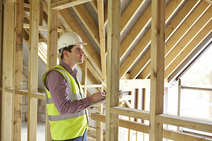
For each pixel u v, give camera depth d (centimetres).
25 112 598
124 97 427
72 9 308
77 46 155
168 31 348
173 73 465
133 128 145
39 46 451
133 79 428
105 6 281
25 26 345
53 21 198
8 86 276
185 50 419
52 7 193
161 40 122
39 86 606
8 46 274
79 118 153
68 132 148
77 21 319
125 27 293
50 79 140
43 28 341
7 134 279
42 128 526
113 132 142
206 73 1055
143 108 464
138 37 347
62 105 132
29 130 222
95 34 304
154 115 119
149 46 381
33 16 224
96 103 141
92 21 300
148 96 467
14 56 249
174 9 308
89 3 280
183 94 938
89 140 436
